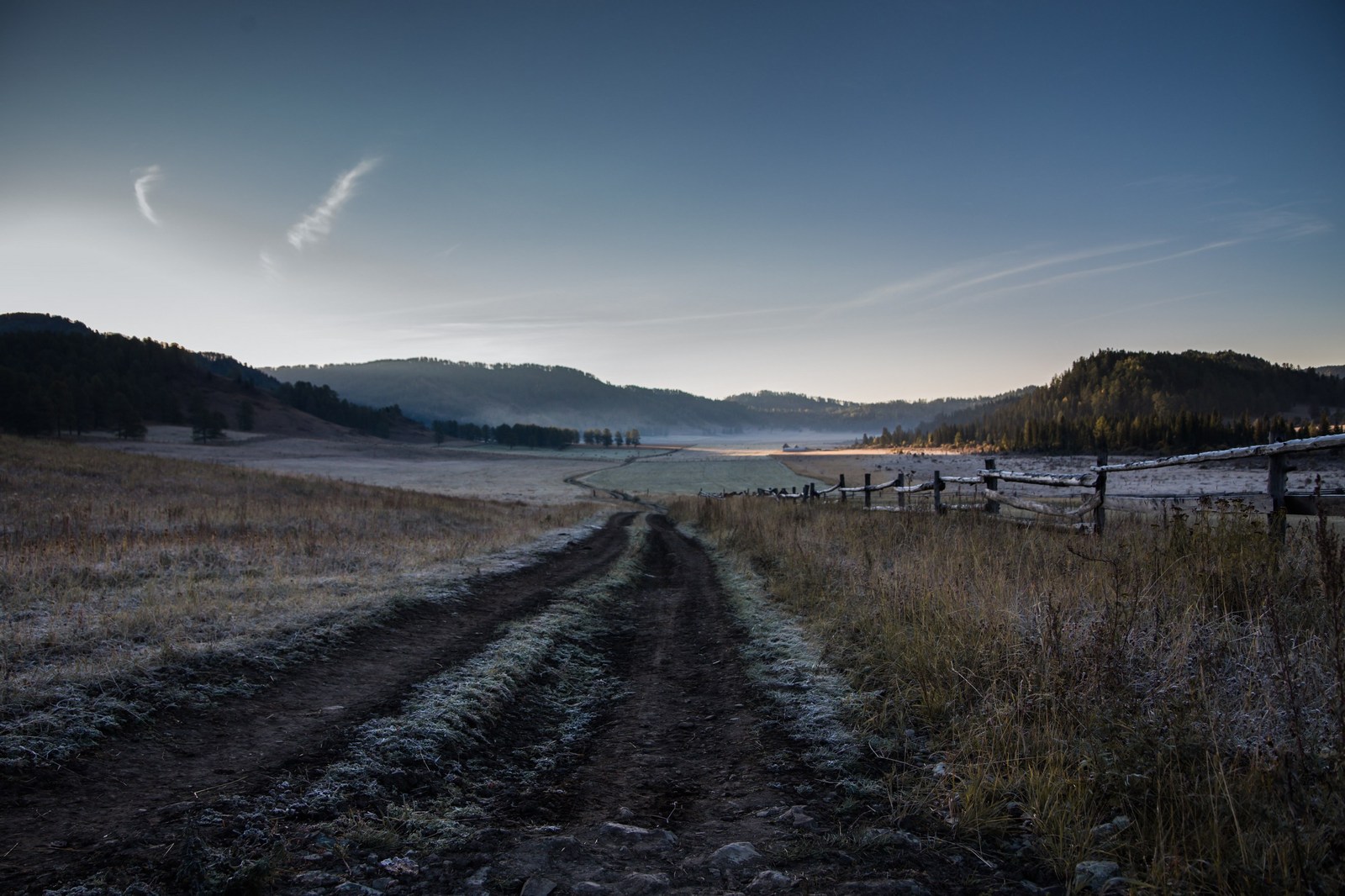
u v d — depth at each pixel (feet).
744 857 9.16
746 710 15.94
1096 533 24.20
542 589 35.14
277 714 14.80
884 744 12.78
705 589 36.17
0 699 13.35
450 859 9.31
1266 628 12.86
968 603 18.52
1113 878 7.97
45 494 70.23
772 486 328.29
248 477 110.93
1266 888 7.28
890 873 8.53
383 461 434.71
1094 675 12.09
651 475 398.21
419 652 20.98
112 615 21.71
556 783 12.48
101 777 11.18
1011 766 10.64
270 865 8.73
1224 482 148.77
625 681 19.75
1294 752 9.11
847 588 25.53
